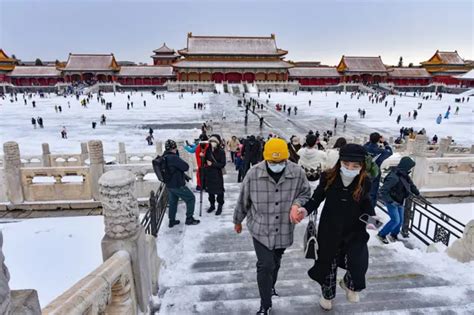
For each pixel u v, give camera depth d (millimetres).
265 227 3484
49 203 10547
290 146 8664
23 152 27141
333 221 3309
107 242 3410
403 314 3709
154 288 4227
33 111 54906
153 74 107938
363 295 4148
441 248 5883
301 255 5773
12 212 10422
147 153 19219
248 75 106938
